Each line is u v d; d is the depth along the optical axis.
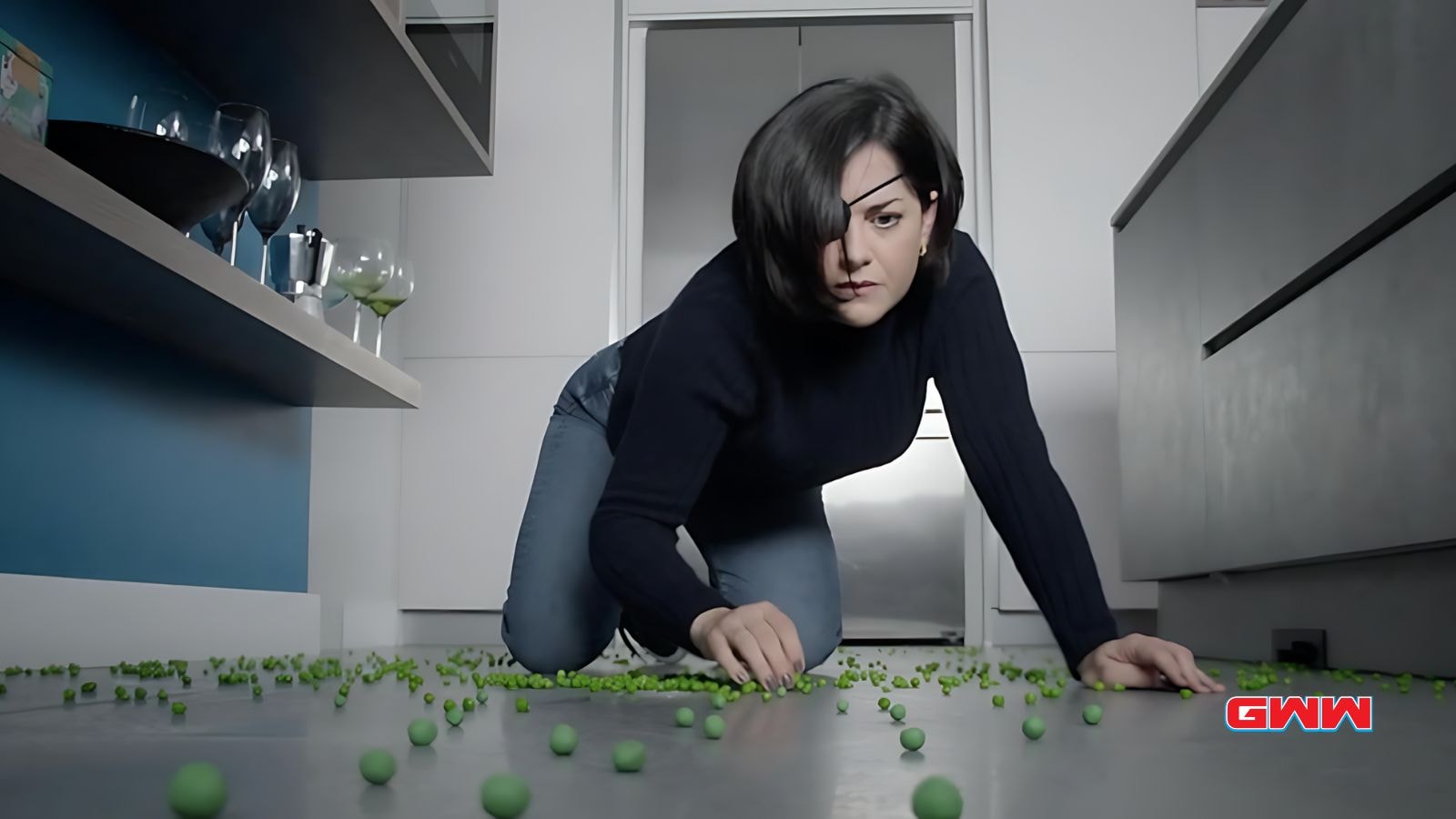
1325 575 2.03
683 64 3.96
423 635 3.76
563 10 3.91
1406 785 0.61
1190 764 0.68
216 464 2.34
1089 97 3.83
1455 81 1.51
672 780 0.61
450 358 3.80
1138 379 2.94
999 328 1.25
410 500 3.76
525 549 1.70
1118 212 3.05
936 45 3.94
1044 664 2.16
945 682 1.41
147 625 1.92
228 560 2.40
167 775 0.63
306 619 2.54
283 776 0.62
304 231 2.29
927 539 3.76
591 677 1.43
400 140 2.58
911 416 1.34
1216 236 2.42
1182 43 3.84
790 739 0.81
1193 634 2.71
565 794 0.56
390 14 2.10
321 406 2.70
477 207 3.85
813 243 1.02
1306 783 0.62
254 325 1.91
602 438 1.70
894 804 0.53
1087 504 3.70
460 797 0.55
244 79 2.29
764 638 1.11
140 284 1.67
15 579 1.59
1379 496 1.73
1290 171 2.05
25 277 1.65
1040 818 0.51
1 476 1.72
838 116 1.03
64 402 1.86
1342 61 1.84
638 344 1.57
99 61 1.98
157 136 1.51
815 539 1.70
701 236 3.91
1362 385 1.78
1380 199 1.73
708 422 1.22
